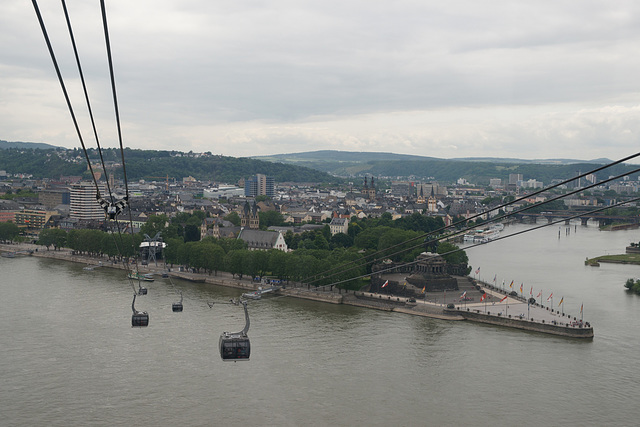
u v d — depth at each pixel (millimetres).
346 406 193750
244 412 188875
